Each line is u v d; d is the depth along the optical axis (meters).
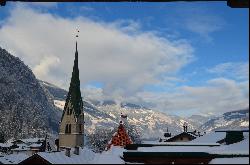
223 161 16.27
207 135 28.11
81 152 60.50
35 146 122.88
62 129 108.44
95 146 134.75
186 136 57.09
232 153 16.81
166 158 17.12
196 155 16.94
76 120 107.62
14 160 55.69
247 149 17.11
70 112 108.75
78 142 107.31
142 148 19.27
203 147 19.17
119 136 35.41
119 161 15.87
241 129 20.97
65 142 107.31
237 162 15.95
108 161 15.80
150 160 17.16
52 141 141.00
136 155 17.17
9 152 120.19
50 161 44.34
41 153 45.62
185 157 17.00
